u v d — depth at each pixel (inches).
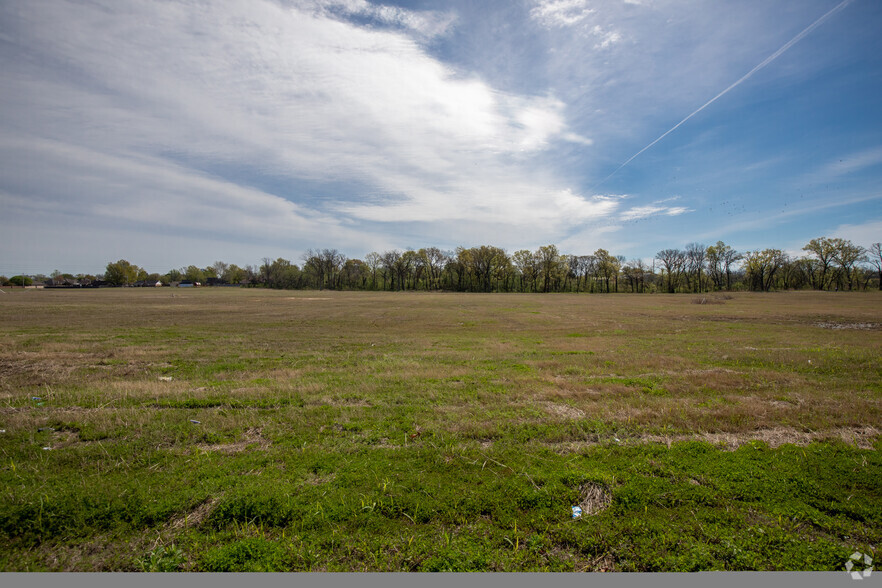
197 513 150.4
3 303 1568.7
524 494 161.2
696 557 130.0
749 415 251.8
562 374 383.9
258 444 209.9
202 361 448.8
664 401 284.4
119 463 183.2
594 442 216.5
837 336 695.7
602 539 137.9
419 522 147.5
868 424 239.8
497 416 252.5
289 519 147.3
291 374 376.5
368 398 291.1
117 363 434.9
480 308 1513.3
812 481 170.9
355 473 176.7
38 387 319.9
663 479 173.9
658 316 1170.0
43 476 169.9
